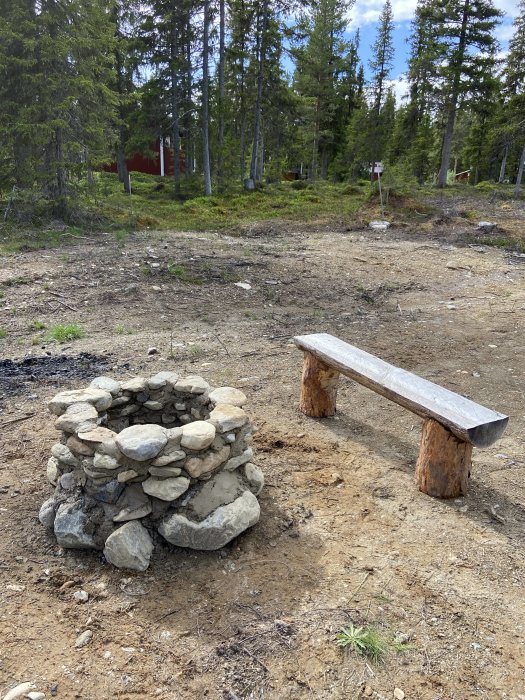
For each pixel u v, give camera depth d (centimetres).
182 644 209
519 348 634
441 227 1534
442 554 270
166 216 1672
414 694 192
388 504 313
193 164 3178
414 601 237
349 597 238
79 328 627
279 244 1262
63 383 466
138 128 2225
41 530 274
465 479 323
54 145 1297
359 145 3825
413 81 3070
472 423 287
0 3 1220
